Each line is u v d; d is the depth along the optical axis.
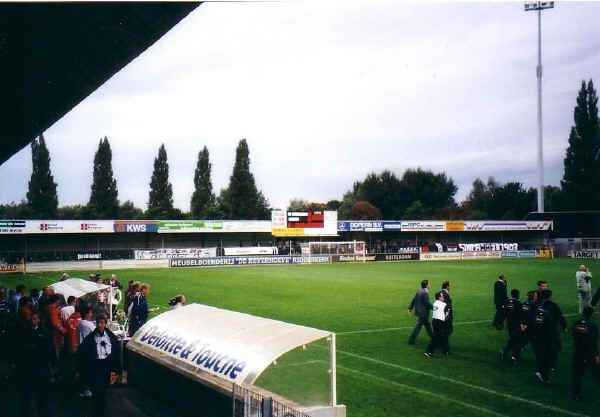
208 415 8.34
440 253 62.28
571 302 24.25
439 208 101.50
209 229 58.31
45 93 15.23
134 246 58.78
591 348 10.30
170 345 9.78
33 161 70.12
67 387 10.97
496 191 101.06
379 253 60.22
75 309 12.59
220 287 32.00
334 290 30.22
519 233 73.94
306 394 8.49
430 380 11.77
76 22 11.15
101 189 74.19
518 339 13.29
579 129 76.88
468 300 25.44
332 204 112.75
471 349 14.95
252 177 79.31
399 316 20.97
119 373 9.14
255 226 59.91
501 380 11.76
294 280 36.53
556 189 100.12
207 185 80.25
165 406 9.66
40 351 9.13
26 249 52.66
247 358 7.99
